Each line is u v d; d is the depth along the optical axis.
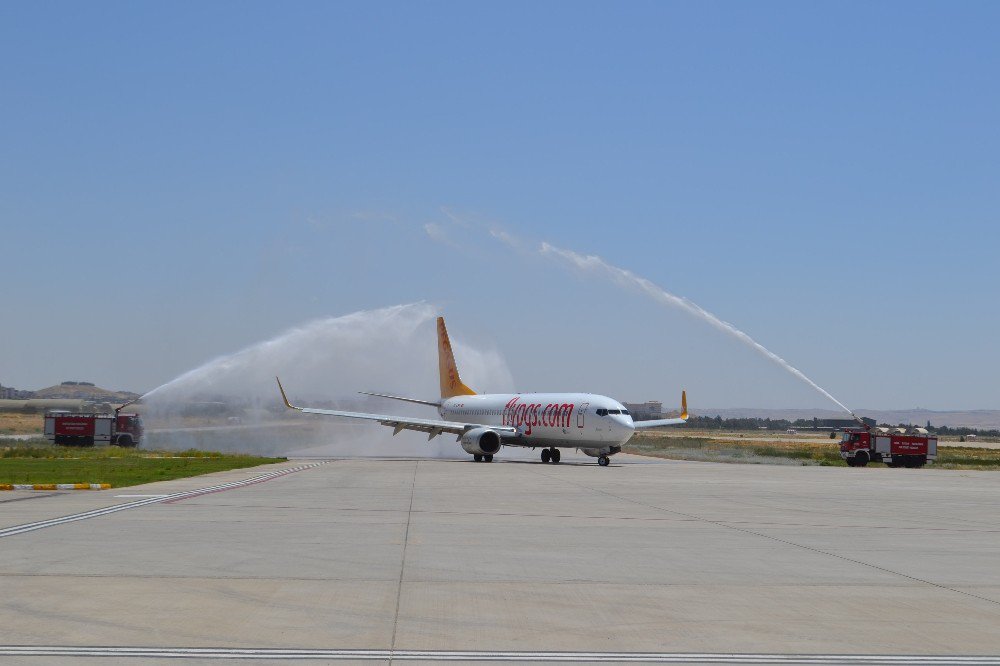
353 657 11.84
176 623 13.48
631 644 12.78
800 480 55.06
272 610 14.49
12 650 11.90
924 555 22.27
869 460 81.75
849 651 12.63
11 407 146.25
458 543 22.66
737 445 127.25
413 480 47.56
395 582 17.12
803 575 18.86
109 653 11.80
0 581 16.50
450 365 92.00
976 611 15.43
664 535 25.28
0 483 38.19
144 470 50.41
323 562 19.30
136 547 20.88
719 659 12.09
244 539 22.61
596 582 17.53
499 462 74.62
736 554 21.78
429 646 12.45
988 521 31.27
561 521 28.39
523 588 16.75
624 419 67.12
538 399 74.44
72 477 43.38
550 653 12.23
